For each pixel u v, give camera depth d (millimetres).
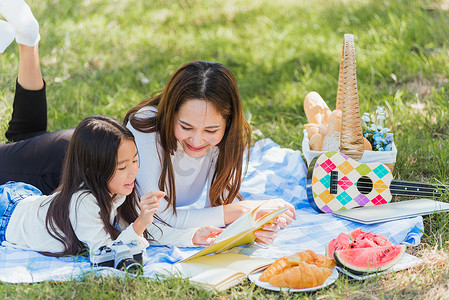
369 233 2883
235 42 7312
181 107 2828
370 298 2506
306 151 3748
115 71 6289
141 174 3062
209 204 3363
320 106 4086
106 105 5434
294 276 2539
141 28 7707
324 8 8195
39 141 3436
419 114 4824
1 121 4637
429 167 3986
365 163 3570
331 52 6664
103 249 2738
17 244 2957
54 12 7941
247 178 4000
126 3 8570
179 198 3367
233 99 2928
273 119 5223
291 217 3027
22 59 3701
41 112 3879
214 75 2846
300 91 5777
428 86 5551
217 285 2543
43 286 2557
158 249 3037
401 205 3406
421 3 7680
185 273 2666
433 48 6359
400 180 3559
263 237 2910
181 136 2904
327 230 3182
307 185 3518
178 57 6848
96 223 2758
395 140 4359
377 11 7621
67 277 2605
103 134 2713
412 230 3146
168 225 3105
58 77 6020
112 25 7734
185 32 7680
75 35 7176
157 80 6211
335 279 2619
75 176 2777
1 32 3570
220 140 3025
